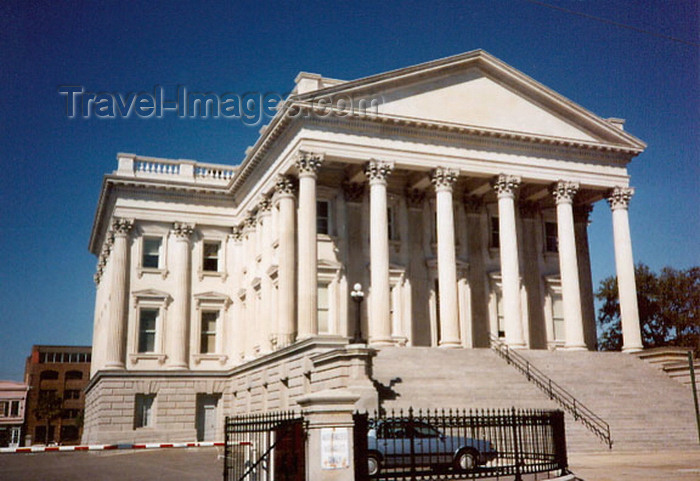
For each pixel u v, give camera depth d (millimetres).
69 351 126062
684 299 65000
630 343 43156
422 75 41781
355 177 44219
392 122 40500
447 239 40594
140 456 32562
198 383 49000
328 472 13656
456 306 39938
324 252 44031
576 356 39469
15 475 23922
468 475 15570
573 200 50094
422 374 32875
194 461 28328
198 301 50469
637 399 34125
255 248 48750
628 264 44594
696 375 36562
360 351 29406
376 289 38594
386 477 14625
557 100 44531
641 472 20578
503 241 42281
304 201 38438
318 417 13859
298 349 35844
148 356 48406
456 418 15773
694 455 26812
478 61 43438
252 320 47875
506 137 43000
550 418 17078
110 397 46500
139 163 51594
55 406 118688
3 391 121250
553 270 49625
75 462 29656
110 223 52344
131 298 48875
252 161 46062
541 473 18031
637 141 46188
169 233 50906
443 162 41625
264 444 16203
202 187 51250
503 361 36938
